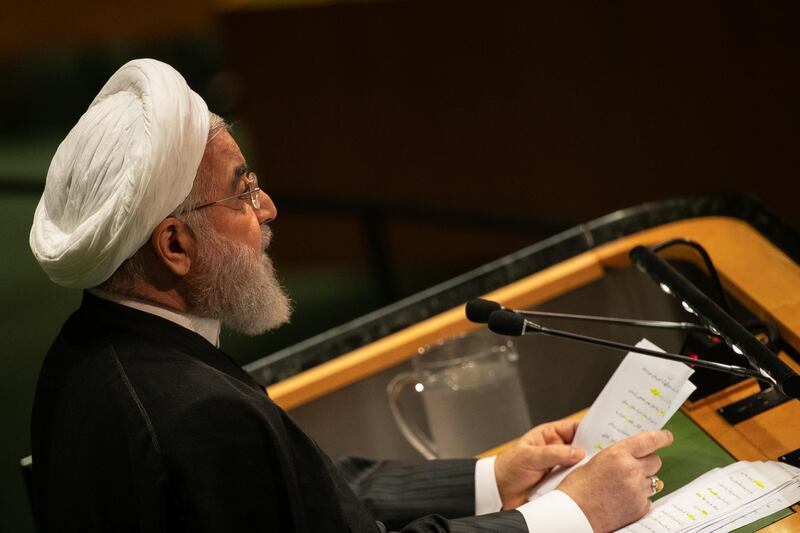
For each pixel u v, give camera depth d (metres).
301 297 22.03
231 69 22.09
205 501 5.86
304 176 21.94
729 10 16.48
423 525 6.93
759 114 16.84
